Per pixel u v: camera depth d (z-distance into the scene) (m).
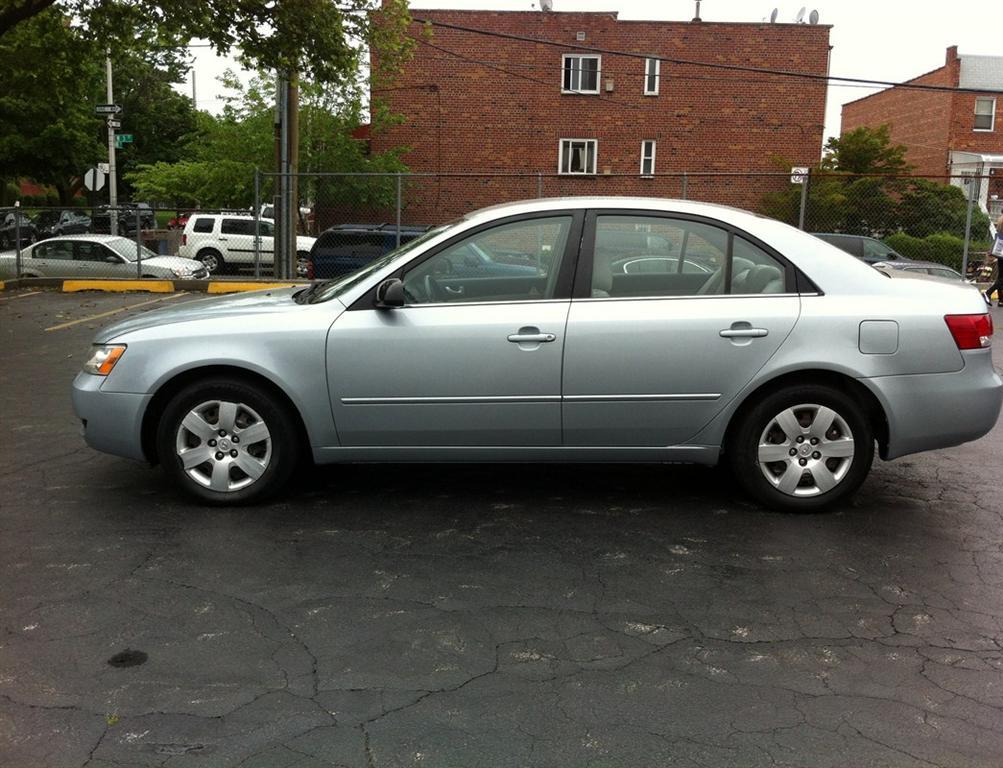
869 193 19.53
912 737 2.91
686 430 4.90
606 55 28.08
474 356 4.82
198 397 4.96
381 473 5.82
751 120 28.52
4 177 42.53
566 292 4.89
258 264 18.58
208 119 27.88
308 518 4.95
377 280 4.93
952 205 19.55
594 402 4.85
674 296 4.89
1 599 3.89
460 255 4.96
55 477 5.67
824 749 2.84
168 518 4.92
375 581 4.12
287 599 3.92
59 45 17.47
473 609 3.84
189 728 2.94
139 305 15.84
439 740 2.88
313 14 15.04
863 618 3.77
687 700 3.12
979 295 5.09
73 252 19.36
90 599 3.90
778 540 4.65
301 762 2.76
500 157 28.41
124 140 35.97
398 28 16.67
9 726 2.94
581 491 5.47
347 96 26.05
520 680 3.25
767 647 3.52
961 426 4.89
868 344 4.81
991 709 3.08
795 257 4.91
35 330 12.64
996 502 5.32
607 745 2.86
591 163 28.62
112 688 3.18
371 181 21.72
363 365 4.85
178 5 14.51
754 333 4.79
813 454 4.98
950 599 3.96
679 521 4.94
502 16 27.83
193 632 3.61
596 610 3.84
